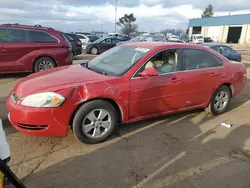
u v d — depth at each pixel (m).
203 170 2.88
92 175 2.70
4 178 1.53
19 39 7.19
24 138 3.46
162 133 3.83
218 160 3.11
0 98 5.32
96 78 3.38
